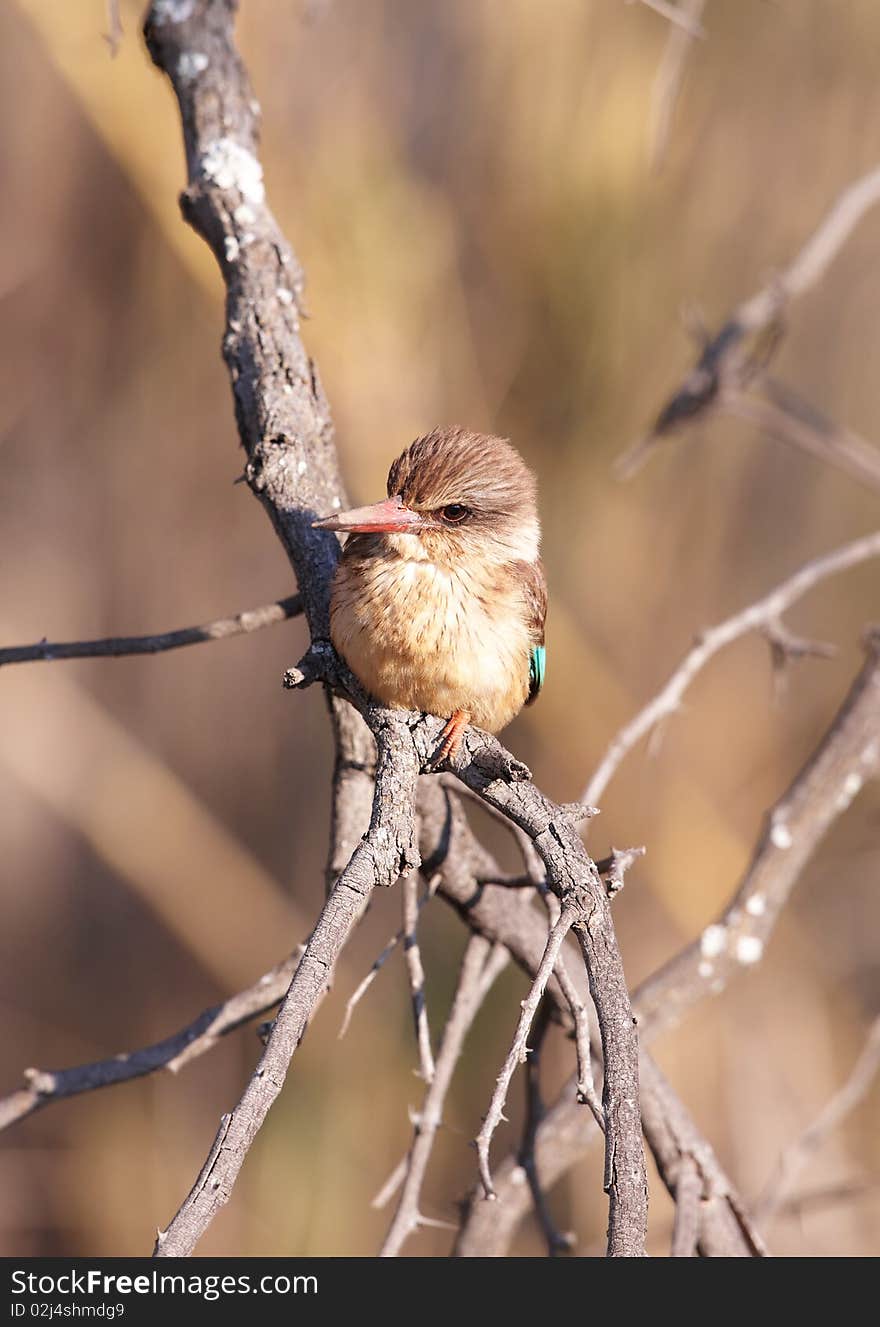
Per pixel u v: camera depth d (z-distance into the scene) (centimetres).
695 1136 696
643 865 1170
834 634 1212
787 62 1116
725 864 1168
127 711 1223
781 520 1188
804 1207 984
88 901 1291
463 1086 1180
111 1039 1273
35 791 1214
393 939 605
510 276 1095
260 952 1209
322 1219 1153
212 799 1238
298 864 1237
